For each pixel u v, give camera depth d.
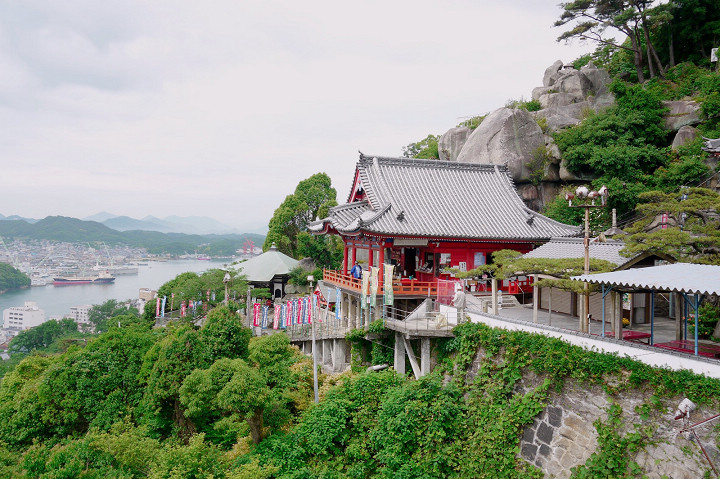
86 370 30.38
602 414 17.89
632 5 54.31
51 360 39.22
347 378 27.50
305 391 30.50
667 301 30.42
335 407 24.59
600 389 18.19
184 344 29.34
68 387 30.12
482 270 27.41
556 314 31.67
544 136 51.38
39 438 30.05
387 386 25.64
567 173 47.75
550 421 19.64
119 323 57.34
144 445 23.25
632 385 17.12
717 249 26.67
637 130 45.47
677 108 46.16
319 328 40.62
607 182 42.81
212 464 21.94
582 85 55.25
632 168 43.06
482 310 29.58
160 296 63.12
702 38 53.75
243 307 55.94
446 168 42.22
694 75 49.72
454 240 35.19
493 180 42.41
